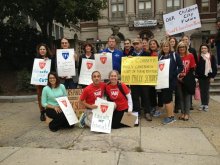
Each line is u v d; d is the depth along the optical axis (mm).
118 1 22250
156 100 4734
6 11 7934
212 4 21766
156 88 4266
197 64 4934
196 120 4395
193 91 4320
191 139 3559
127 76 4344
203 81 4961
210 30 21891
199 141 3492
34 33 9398
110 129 3811
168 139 3564
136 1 22203
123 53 4613
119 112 4000
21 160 3033
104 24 22328
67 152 3217
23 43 9016
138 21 21703
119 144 3418
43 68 4492
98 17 10984
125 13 22266
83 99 3992
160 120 4410
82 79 4484
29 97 6039
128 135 3715
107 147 3338
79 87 4617
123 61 4363
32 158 3078
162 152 3182
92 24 23203
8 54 8891
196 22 5590
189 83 4297
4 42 8867
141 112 4770
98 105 3906
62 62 4484
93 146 3373
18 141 3580
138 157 3059
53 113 3924
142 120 4410
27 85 6617
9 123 4410
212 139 3559
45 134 3828
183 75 4320
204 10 21938
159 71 4254
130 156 3084
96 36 23234
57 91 4062
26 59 9078
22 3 7633
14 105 5707
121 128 4004
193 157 3049
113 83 3973
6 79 7785
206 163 2906
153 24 21578
